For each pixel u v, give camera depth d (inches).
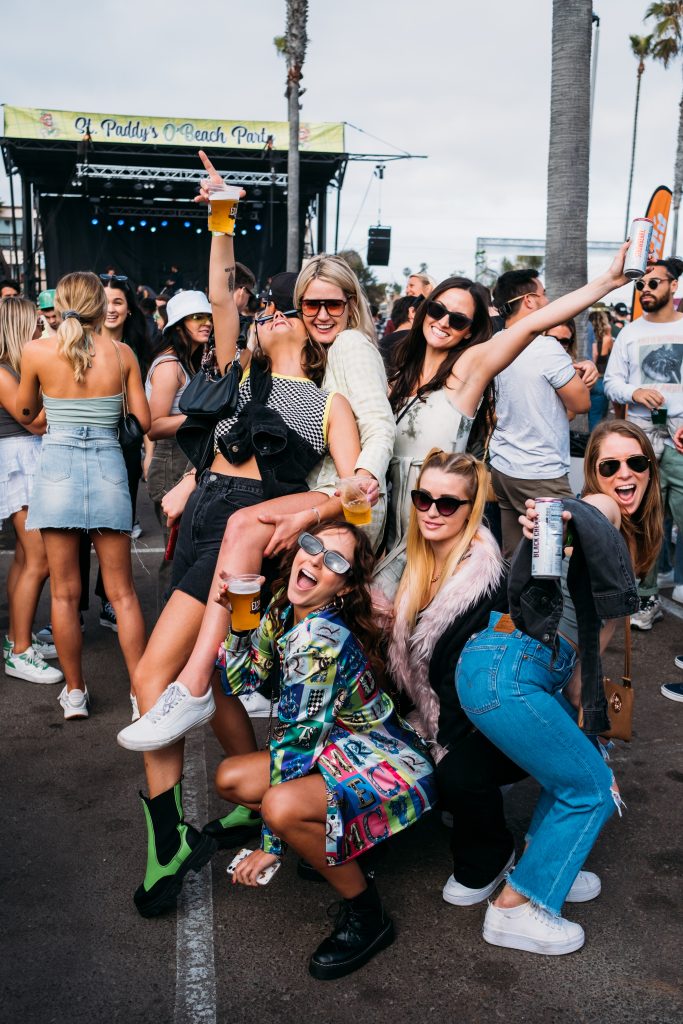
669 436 208.2
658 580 246.7
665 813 136.6
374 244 880.3
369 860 107.1
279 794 98.7
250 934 108.2
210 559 112.7
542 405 187.8
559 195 323.3
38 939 106.4
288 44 724.0
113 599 165.9
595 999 97.3
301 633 103.9
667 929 109.7
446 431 125.5
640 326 221.8
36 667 185.2
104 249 951.0
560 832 105.1
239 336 119.7
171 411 183.6
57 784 143.6
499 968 102.4
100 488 158.6
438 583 115.4
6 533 295.3
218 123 826.2
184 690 105.0
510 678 103.2
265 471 112.2
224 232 117.1
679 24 1425.9
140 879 118.9
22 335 174.9
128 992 97.9
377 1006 96.2
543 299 209.3
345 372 119.0
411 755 109.6
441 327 126.0
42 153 847.7
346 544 106.2
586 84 317.4
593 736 115.3
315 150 837.2
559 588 100.7
